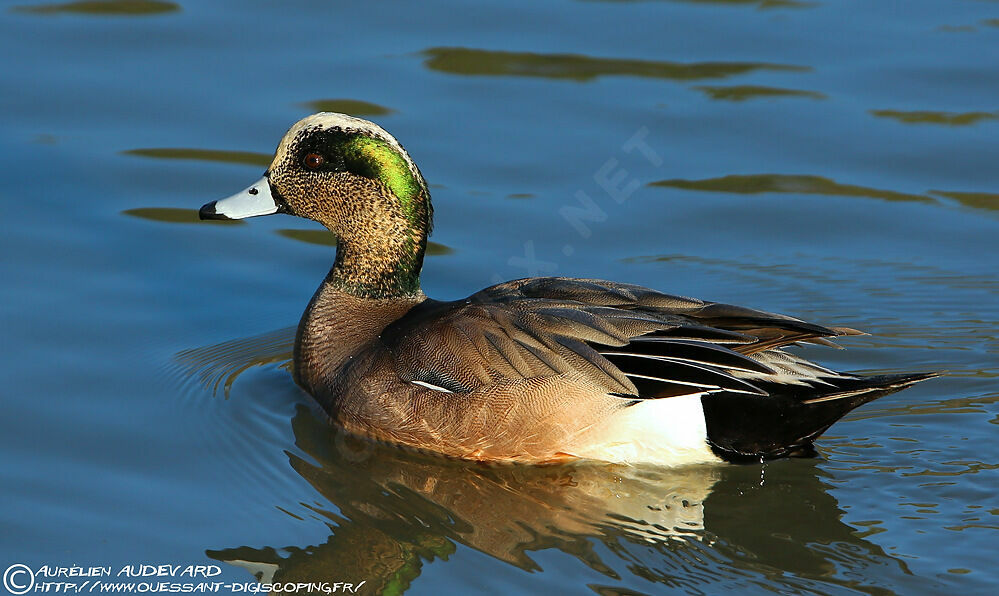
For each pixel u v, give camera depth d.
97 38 18.00
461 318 11.02
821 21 18.53
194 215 15.23
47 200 15.22
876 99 16.89
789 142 16.27
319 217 12.15
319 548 9.84
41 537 9.85
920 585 9.04
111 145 16.08
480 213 15.20
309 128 12.02
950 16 18.55
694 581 9.25
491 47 17.83
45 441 11.20
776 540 9.73
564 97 17.00
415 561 9.61
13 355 12.54
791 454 10.63
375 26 18.33
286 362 12.94
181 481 10.70
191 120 16.45
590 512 10.26
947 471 10.61
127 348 12.85
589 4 18.95
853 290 13.97
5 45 17.77
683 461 10.62
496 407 10.66
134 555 9.71
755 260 14.61
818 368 10.52
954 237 14.81
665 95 17.02
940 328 13.25
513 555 9.66
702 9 18.84
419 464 11.02
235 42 17.94
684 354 10.47
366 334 11.77
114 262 14.35
